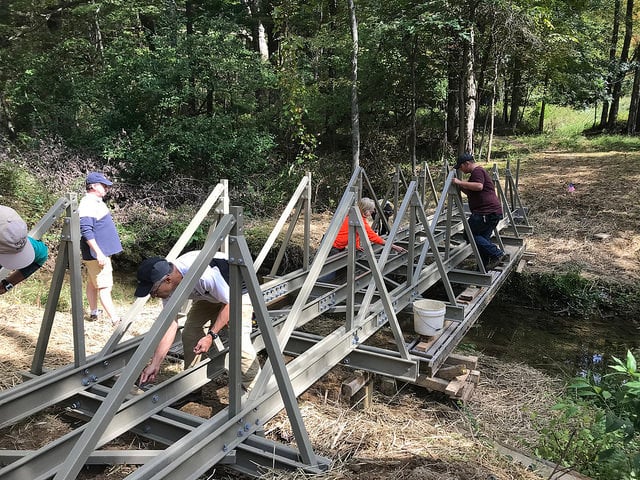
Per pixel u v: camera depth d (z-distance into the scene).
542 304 8.01
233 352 2.86
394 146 15.72
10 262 2.74
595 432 3.74
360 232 3.90
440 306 4.89
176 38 13.69
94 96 13.78
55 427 3.42
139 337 4.07
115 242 5.68
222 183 4.47
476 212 6.91
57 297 3.61
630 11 19.39
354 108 12.59
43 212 10.32
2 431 3.34
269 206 12.73
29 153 11.70
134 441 3.26
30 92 14.70
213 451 2.72
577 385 2.97
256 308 2.77
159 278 3.05
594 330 7.32
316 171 13.65
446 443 3.49
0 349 4.56
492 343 6.89
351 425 3.68
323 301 4.89
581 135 21.33
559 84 20.56
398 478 2.79
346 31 14.68
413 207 5.00
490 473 2.99
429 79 15.58
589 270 8.33
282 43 14.16
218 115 13.34
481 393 5.12
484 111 24.03
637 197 11.15
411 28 11.81
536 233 10.01
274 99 16.44
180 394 3.45
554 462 3.56
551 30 14.71
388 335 6.15
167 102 12.65
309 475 2.77
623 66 19.19
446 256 6.23
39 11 15.10
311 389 4.36
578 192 11.80
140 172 12.51
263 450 2.94
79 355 3.58
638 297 7.61
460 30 12.68
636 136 19.56
